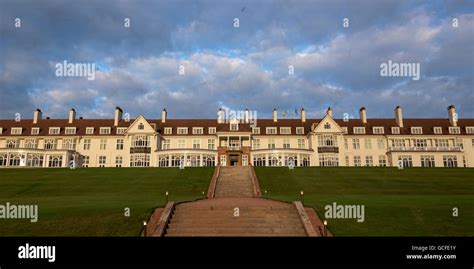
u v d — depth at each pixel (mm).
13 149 67000
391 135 76125
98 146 76250
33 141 76250
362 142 76688
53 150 69312
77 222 20094
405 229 19625
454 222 20578
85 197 33094
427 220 20875
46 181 44312
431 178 46594
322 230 19391
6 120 80375
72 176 47781
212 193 37562
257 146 77188
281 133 78062
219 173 49844
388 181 44875
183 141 77875
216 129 78688
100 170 52844
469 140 75812
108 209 22453
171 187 41562
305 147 77438
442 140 76312
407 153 71625
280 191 39969
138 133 73938
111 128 78062
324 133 74062
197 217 21203
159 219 20188
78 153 73688
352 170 53000
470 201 25781
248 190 40250
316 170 52906
